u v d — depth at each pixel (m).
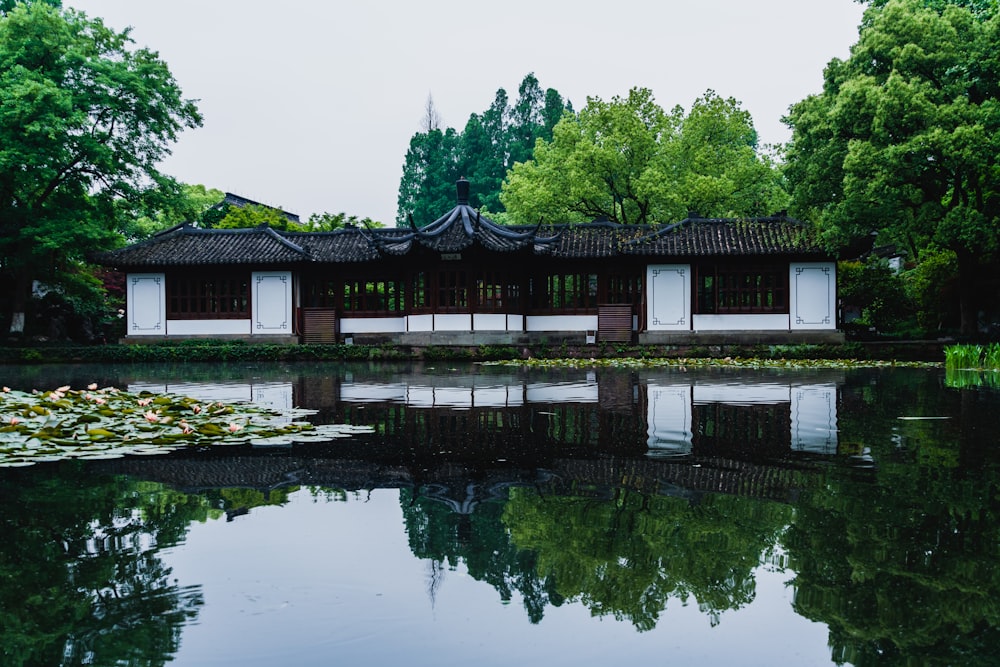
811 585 3.11
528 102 67.31
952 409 9.70
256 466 5.86
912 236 26.92
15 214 27.47
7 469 5.72
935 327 26.66
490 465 5.90
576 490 4.98
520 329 27.08
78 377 17.64
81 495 4.84
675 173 32.31
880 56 22.31
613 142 30.88
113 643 2.56
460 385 14.34
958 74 21.11
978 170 20.36
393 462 6.04
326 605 2.91
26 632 2.66
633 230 27.58
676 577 3.22
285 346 26.11
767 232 25.64
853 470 5.62
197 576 3.24
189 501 4.67
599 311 26.94
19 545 3.70
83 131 27.89
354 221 40.69
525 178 35.72
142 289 28.95
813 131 23.12
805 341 25.16
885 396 11.56
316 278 28.92
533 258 26.75
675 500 4.67
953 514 4.26
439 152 68.62
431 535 3.86
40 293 33.84
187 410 9.04
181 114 30.14
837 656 2.45
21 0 30.08
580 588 3.07
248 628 2.69
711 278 26.45
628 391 12.74
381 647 2.54
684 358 23.75
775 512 4.34
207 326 28.67
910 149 19.80
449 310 26.55
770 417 8.95
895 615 2.79
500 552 3.57
